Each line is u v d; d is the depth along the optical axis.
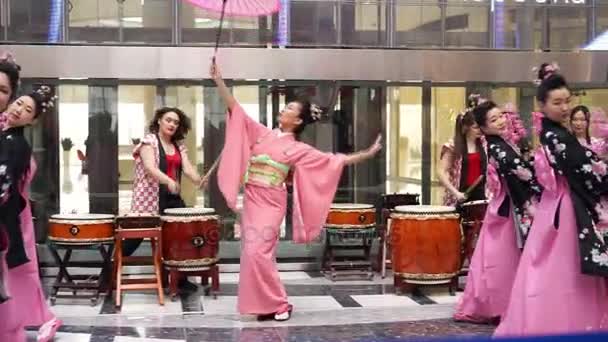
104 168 7.72
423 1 8.05
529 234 4.52
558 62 8.09
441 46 8.09
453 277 6.62
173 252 6.42
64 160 7.67
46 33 7.58
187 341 5.21
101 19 7.65
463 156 6.92
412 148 8.06
